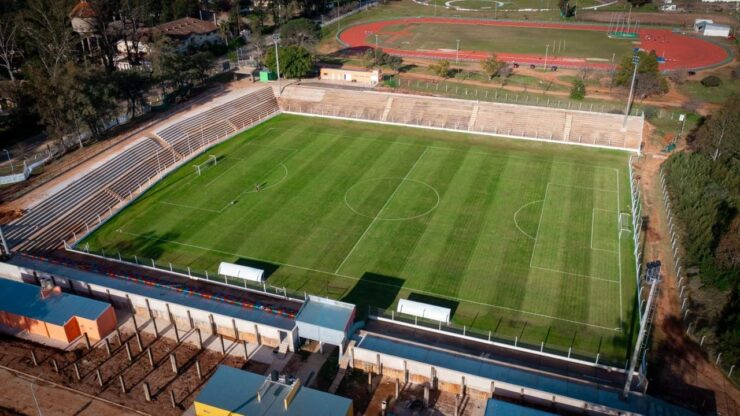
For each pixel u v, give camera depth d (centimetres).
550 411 4538
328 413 4228
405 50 15238
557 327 5516
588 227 7181
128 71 10056
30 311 5416
